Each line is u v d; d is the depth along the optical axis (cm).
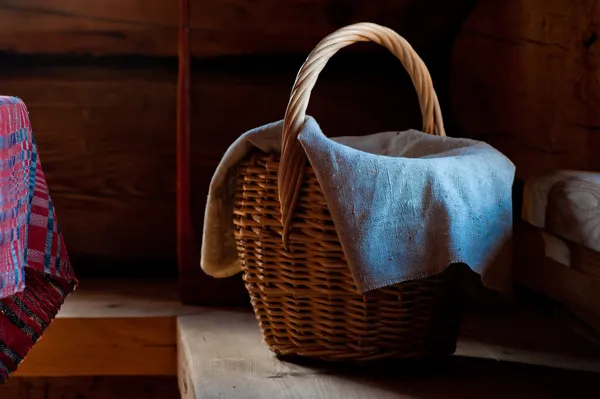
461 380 112
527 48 162
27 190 101
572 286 134
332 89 185
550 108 155
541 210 133
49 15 183
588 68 143
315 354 115
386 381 112
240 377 114
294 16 179
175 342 157
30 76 186
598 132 141
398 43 125
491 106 175
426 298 111
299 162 107
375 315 110
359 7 180
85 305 164
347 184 102
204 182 175
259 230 115
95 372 157
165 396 178
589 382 112
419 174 104
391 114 187
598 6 140
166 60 188
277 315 118
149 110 189
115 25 184
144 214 192
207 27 176
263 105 181
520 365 120
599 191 116
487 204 107
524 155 164
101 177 190
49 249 106
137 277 193
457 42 184
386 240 103
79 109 188
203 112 178
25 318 106
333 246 107
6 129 90
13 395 176
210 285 165
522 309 158
